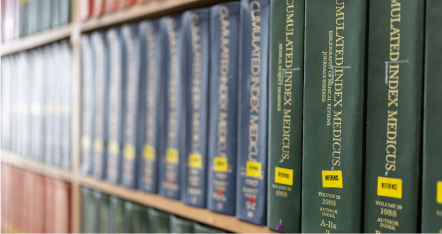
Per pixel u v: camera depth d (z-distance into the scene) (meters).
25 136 1.13
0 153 1.29
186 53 0.65
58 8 0.96
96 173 0.86
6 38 1.20
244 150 0.57
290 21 0.51
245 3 0.56
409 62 0.41
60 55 0.97
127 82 0.78
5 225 1.28
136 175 0.77
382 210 0.43
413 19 0.40
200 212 0.63
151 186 0.73
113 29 0.80
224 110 0.60
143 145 0.75
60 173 0.97
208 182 0.63
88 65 0.88
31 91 1.10
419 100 0.40
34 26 1.06
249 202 0.56
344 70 0.46
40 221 1.07
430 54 0.40
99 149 0.85
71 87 0.93
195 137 0.64
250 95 0.56
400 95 0.41
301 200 0.50
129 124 0.77
